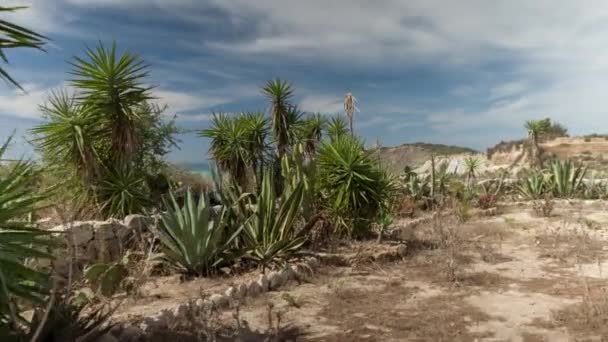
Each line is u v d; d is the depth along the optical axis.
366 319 5.00
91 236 6.70
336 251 8.18
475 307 5.40
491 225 11.75
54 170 8.30
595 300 5.44
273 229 7.20
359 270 7.23
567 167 18.28
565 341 4.30
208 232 6.52
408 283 6.51
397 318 5.02
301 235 7.60
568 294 5.83
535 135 22.70
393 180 11.08
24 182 3.12
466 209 13.11
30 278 2.88
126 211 8.88
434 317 5.05
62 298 3.58
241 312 5.17
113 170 9.41
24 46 2.84
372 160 9.66
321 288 6.22
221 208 7.55
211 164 8.05
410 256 8.20
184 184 11.93
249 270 6.91
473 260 7.94
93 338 3.40
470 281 6.55
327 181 9.40
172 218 6.52
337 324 4.85
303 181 8.20
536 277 6.78
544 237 9.83
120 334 4.01
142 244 6.55
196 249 6.41
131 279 5.50
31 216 4.30
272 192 7.52
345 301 5.62
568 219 12.23
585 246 8.78
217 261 6.59
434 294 5.97
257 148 12.48
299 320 4.96
